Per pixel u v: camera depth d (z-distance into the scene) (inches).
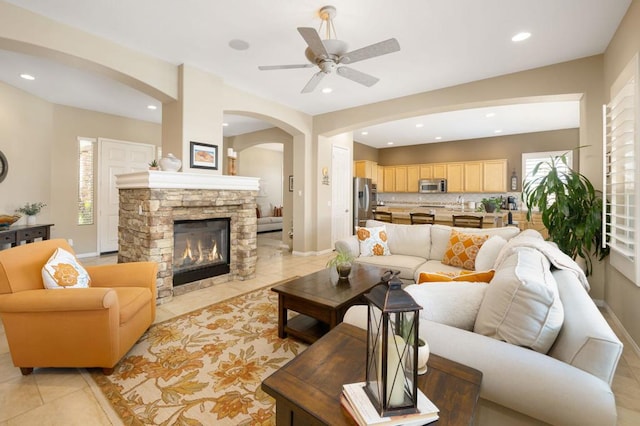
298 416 36.0
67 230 208.1
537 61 136.9
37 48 106.7
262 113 188.5
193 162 146.0
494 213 208.4
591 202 122.4
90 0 97.5
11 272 76.8
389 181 367.6
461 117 236.2
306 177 228.7
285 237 273.9
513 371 37.7
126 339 82.9
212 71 151.5
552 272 67.4
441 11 102.1
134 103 200.8
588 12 101.7
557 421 34.7
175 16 106.2
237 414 64.8
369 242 151.9
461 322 54.2
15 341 75.1
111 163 228.1
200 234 151.5
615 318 112.3
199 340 96.9
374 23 109.3
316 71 151.2
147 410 65.7
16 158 172.6
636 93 84.0
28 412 64.7
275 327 106.6
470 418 31.4
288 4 99.3
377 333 34.1
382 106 194.4
